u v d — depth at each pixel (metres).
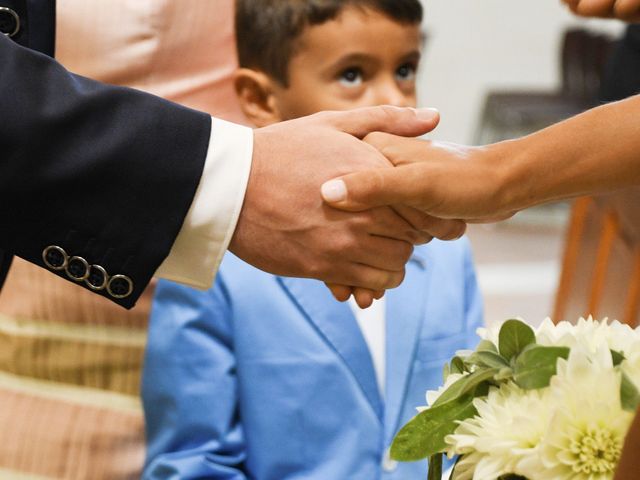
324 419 1.67
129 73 1.76
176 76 1.79
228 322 1.71
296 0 1.76
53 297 1.77
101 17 1.73
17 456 1.81
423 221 1.41
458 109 8.36
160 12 1.75
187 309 1.71
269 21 1.79
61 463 1.81
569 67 6.64
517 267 5.58
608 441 0.96
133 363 1.80
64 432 1.80
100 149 1.36
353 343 1.70
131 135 1.37
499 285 5.27
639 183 1.22
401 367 1.73
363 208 1.38
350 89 1.76
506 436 1.00
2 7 1.56
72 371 1.79
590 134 1.23
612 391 0.98
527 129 6.57
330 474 1.66
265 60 1.82
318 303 1.71
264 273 1.72
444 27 8.26
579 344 1.02
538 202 1.28
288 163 1.41
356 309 1.76
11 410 1.81
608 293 2.31
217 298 1.71
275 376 1.68
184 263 1.42
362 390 1.69
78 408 1.80
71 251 1.38
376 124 1.46
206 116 1.41
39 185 1.36
